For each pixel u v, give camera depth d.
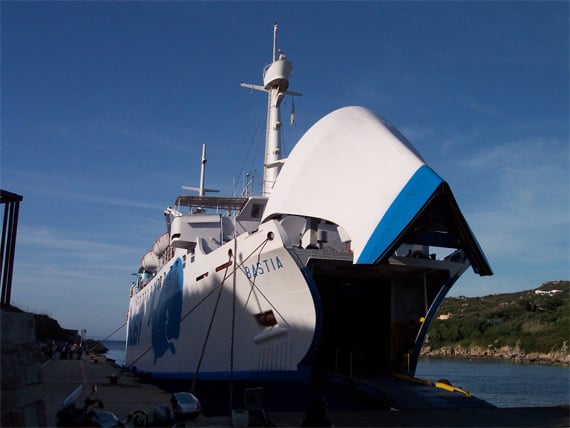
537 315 89.56
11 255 10.41
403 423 12.37
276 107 26.33
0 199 10.55
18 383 8.50
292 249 16.00
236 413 11.95
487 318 96.50
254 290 17.38
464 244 15.19
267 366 16.69
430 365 64.19
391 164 15.70
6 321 8.43
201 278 21.11
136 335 36.50
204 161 33.62
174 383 22.56
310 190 16.95
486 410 14.33
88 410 10.61
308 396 15.58
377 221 14.62
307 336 15.83
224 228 23.42
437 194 14.03
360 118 17.84
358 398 15.25
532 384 35.38
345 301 20.00
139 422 11.92
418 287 19.02
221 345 18.84
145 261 36.88
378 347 19.55
